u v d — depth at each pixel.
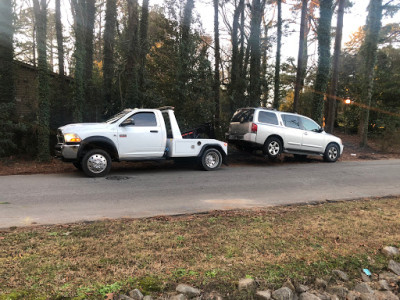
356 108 22.98
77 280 2.87
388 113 20.92
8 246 3.53
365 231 4.41
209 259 3.39
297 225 4.57
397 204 5.98
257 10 14.89
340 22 15.90
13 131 10.84
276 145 11.40
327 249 3.80
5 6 11.07
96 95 13.21
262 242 3.89
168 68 13.47
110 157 8.63
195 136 10.44
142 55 13.29
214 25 15.48
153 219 4.74
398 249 3.93
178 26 13.14
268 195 6.77
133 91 12.71
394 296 3.18
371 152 16.47
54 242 3.68
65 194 6.40
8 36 11.16
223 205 5.84
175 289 2.88
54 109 12.55
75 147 8.02
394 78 21.17
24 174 8.88
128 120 8.66
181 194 6.66
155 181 8.02
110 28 14.11
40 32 10.62
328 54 14.77
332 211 5.40
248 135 11.09
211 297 2.86
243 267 3.28
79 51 12.08
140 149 8.77
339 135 23.20
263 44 16.53
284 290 2.97
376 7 16.77
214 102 14.06
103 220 4.68
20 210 5.19
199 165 10.00
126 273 3.04
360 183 8.37
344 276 3.36
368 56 17.45
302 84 24.14
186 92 12.91
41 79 10.68
